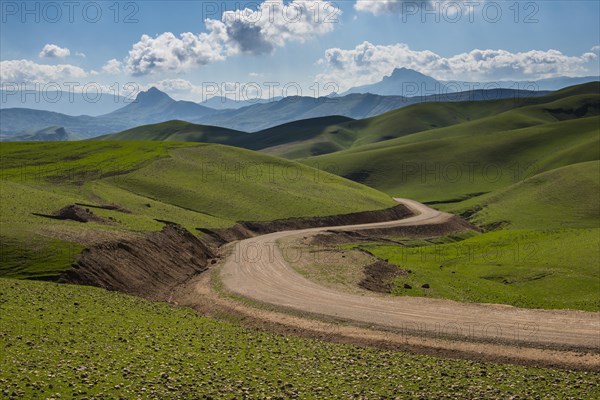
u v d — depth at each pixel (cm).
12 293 4425
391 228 12000
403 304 5097
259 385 2836
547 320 4462
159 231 7688
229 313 5066
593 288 6056
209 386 2755
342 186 15838
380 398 2758
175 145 16975
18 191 8981
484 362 3616
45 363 2816
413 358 3641
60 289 4872
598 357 3609
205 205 11725
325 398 2717
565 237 9019
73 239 6078
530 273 6888
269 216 11681
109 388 2564
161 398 2522
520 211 14350
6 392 2341
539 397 2869
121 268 5947
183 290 6181
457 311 4806
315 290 5722
